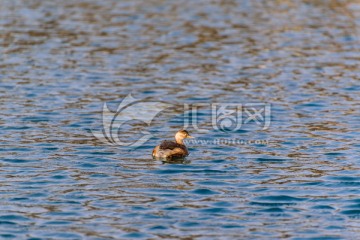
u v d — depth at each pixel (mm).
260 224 69500
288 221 70188
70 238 66188
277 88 124938
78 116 107500
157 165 85875
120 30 175875
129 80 130250
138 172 83375
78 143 94375
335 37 169375
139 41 164000
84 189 77812
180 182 80250
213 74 135000
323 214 71750
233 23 185125
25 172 83062
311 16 194625
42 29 175375
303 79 131375
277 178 81625
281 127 102312
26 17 190125
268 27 180375
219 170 84188
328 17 193375
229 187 78812
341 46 160125
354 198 75688
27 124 102875
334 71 137625
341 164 86250
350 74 135250
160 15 195875
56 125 102688
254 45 160500
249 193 77062
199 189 78000
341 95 120500
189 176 82188
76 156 88938
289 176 82312
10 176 81688
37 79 130375
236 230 68125
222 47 158375
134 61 145250
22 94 119938
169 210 72438
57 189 77812
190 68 139625
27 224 69000
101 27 179000
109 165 85875
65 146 93000
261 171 84000
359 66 141750
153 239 66062
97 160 87625
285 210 72812
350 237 66750
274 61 145750
